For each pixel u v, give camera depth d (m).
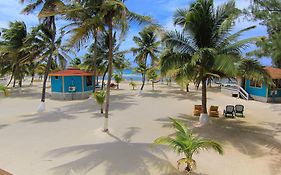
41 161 9.53
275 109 21.95
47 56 26.39
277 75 25.08
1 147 11.12
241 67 14.20
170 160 9.76
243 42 14.23
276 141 12.81
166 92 33.97
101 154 10.21
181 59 14.73
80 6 13.14
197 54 13.28
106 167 8.99
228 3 15.11
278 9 14.20
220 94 31.89
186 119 17.36
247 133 14.19
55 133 13.46
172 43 14.99
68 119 17.08
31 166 9.09
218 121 17.00
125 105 23.16
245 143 12.41
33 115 18.66
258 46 15.60
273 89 25.91
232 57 13.23
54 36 22.38
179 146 8.42
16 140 12.16
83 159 9.69
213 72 15.29
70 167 8.98
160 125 15.49
